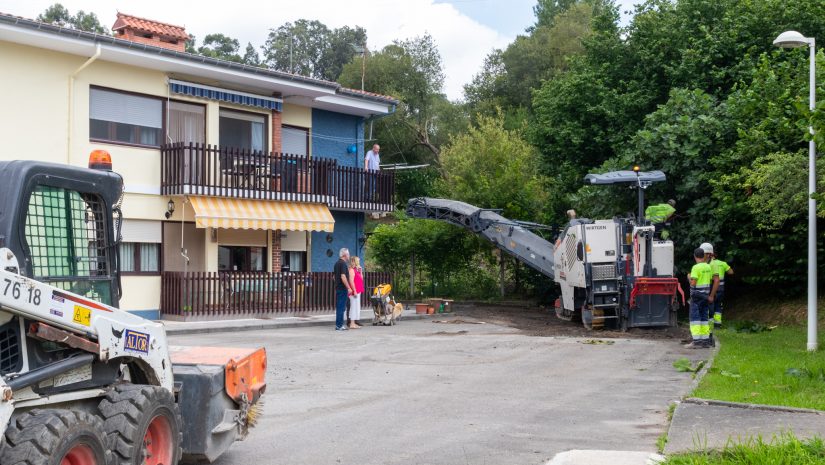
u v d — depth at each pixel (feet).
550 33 179.63
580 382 40.98
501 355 51.83
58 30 64.23
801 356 46.80
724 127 72.33
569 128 89.04
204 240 78.28
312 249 88.58
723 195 69.21
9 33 62.49
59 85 67.92
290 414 32.83
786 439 23.95
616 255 65.16
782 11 78.59
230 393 23.80
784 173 54.70
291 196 81.61
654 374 43.62
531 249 79.00
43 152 66.85
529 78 177.58
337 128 92.89
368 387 39.50
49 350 17.51
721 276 67.51
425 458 25.63
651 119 77.71
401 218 117.19
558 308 77.05
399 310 75.51
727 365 43.29
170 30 82.94
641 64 89.04
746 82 78.43
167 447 20.20
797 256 69.92
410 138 166.30
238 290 75.41
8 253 16.12
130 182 72.64
